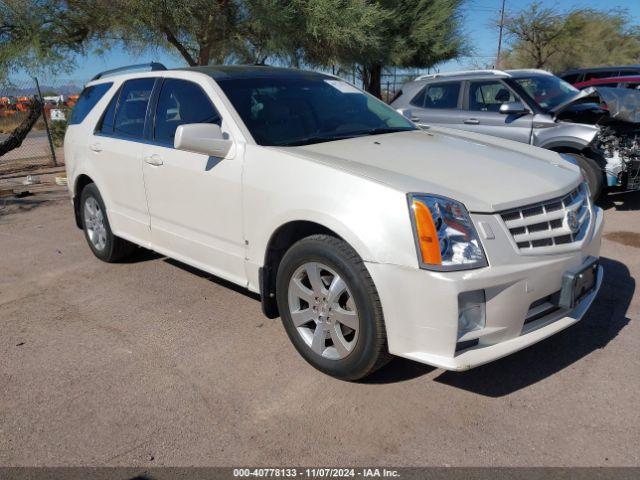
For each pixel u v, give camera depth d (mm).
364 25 12320
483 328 2854
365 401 3115
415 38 17203
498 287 2803
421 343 2850
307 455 2713
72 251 6027
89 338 3986
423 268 2758
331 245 3088
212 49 12844
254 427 2928
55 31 11203
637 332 3773
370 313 2963
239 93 4051
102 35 11680
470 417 2953
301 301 3461
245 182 3578
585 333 3787
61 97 17484
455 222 2795
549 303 3109
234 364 3551
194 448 2785
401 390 3209
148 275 5176
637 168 6582
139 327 4125
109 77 5398
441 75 8570
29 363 3660
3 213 7988
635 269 4938
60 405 3176
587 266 3184
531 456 2650
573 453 2660
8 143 12430
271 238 3475
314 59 13820
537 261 2928
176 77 4430
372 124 4371
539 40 31859
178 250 4379
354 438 2818
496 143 4117
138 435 2896
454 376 3336
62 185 10109
